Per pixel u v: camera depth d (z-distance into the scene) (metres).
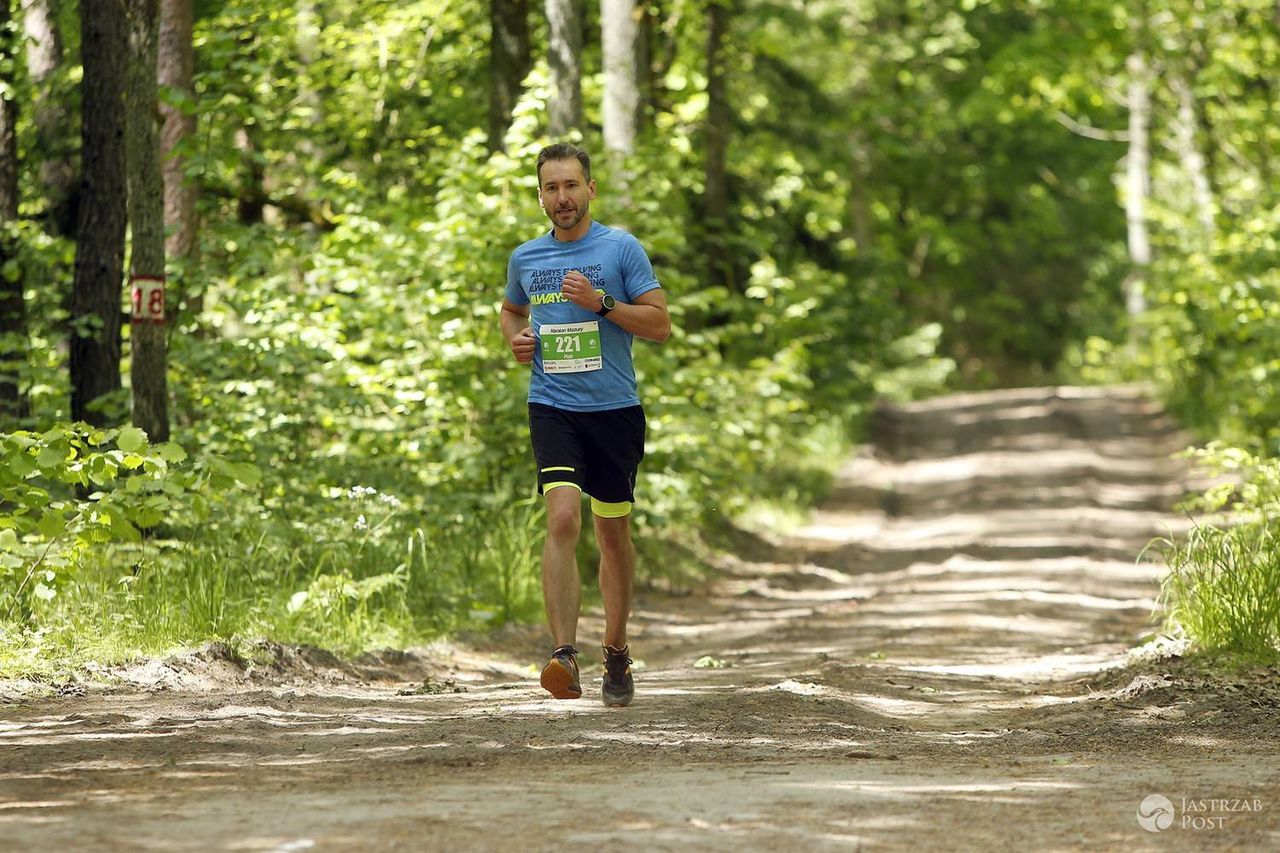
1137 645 18.03
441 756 10.04
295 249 24.61
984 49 72.69
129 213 18.86
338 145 34.12
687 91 44.06
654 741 10.82
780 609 25.72
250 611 16.73
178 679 14.09
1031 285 91.75
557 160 12.24
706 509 30.25
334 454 23.44
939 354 94.12
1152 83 66.00
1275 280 41.03
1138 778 9.30
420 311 24.77
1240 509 19.67
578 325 12.17
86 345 20.69
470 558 22.66
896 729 12.00
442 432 24.77
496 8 32.72
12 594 15.05
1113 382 77.81
